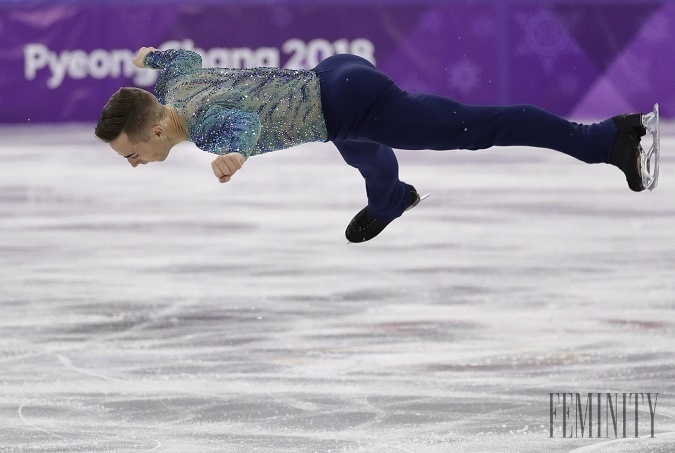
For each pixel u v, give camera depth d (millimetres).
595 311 19062
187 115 13617
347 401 14227
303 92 13906
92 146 48812
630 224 28281
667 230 27281
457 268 23094
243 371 15758
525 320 18531
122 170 41281
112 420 13508
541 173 39938
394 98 13766
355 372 15625
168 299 20562
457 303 19922
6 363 16312
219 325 18562
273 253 25016
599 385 14727
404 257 24406
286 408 13953
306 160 44875
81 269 23375
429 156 46844
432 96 13812
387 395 14461
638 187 14047
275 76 14000
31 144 49688
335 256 24625
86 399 14438
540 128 13711
